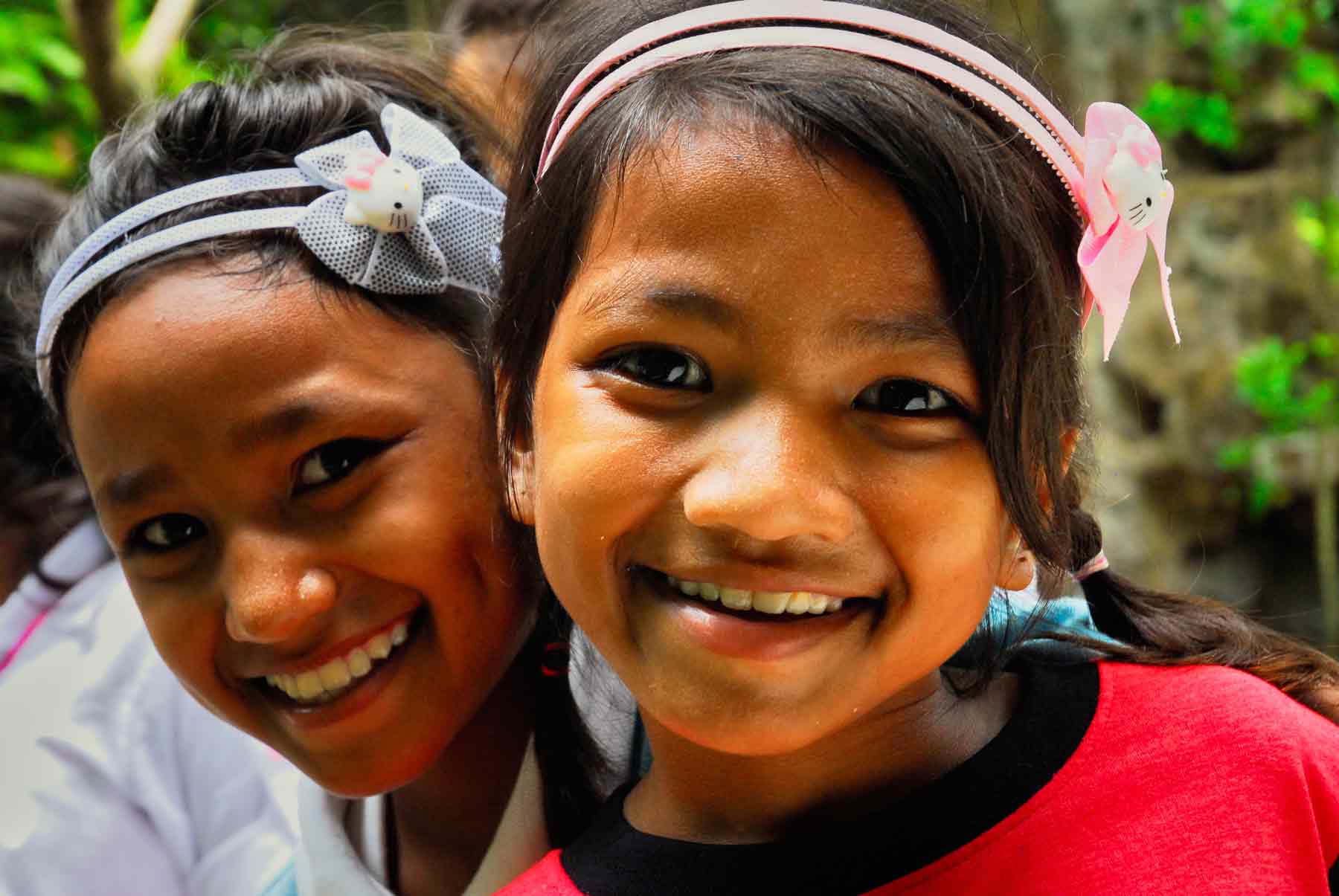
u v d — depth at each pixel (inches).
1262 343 196.5
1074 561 53.1
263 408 49.4
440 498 51.8
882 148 40.5
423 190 55.0
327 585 50.7
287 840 72.7
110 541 53.6
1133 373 195.8
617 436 42.0
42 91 186.1
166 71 150.3
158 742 77.1
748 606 41.8
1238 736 45.6
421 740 54.0
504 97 68.4
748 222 40.3
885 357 40.6
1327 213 197.0
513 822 57.4
